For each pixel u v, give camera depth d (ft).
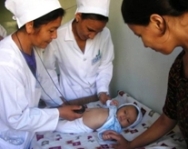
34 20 3.81
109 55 6.00
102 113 5.32
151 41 2.75
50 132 5.10
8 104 4.00
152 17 2.57
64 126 5.17
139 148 4.35
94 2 4.60
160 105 5.67
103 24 4.85
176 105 3.70
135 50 6.05
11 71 3.91
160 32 2.66
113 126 5.24
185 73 3.26
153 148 4.29
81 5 4.79
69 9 9.67
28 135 4.77
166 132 4.24
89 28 4.85
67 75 5.94
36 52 4.70
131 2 2.64
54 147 4.68
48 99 5.45
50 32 4.02
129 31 6.08
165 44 2.74
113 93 7.39
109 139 4.80
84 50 5.57
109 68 6.14
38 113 4.32
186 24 2.58
